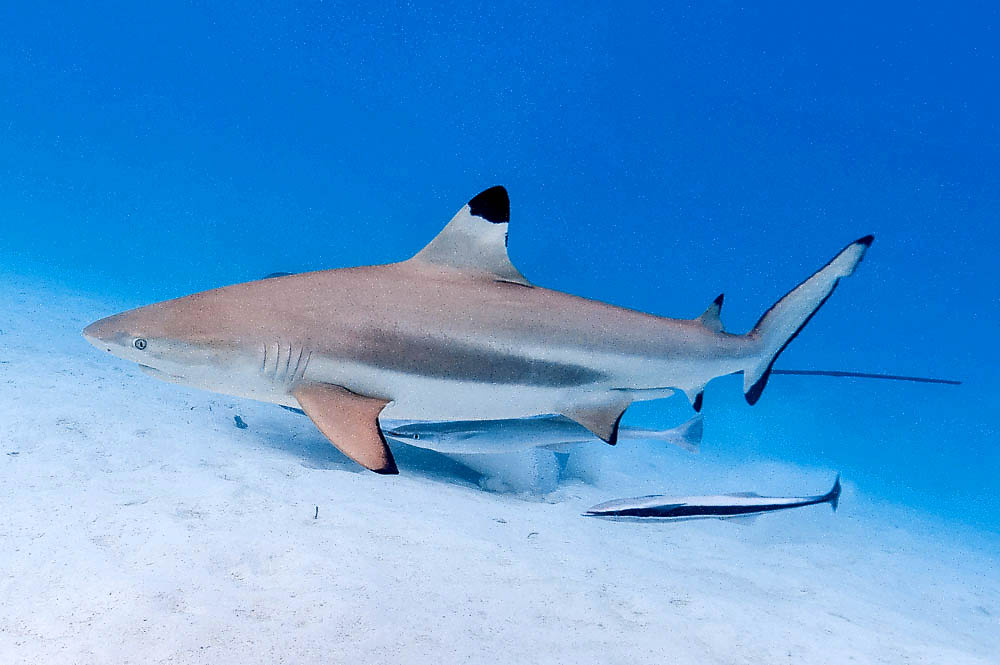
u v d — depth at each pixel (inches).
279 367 120.3
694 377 161.2
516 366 135.8
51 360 360.5
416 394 130.3
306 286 128.3
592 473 382.3
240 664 133.0
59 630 135.3
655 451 526.6
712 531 316.2
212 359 116.5
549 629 168.6
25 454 229.8
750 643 180.9
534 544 231.0
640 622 181.0
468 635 158.2
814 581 261.6
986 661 204.8
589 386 145.3
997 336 1892.2
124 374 364.5
